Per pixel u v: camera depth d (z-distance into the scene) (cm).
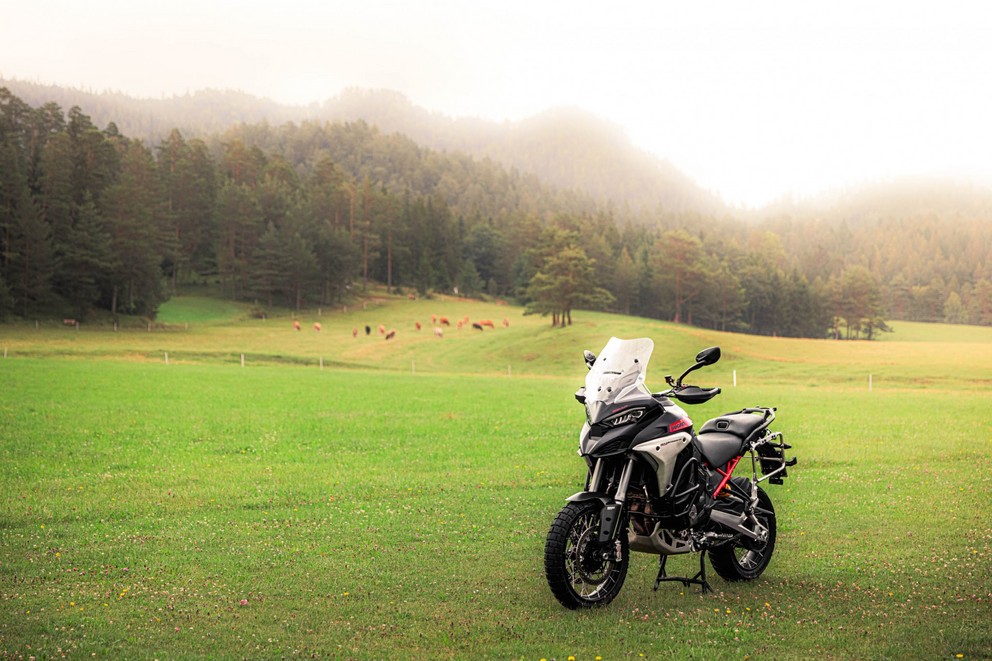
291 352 10131
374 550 875
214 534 962
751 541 762
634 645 573
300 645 572
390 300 19625
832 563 810
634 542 694
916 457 1630
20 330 11244
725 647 568
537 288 14262
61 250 13738
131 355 7712
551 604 675
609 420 672
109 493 1266
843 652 555
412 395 3462
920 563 805
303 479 1401
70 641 575
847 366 7075
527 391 3822
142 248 13675
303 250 17338
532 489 1290
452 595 702
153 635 593
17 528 1006
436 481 1366
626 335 9738
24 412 2428
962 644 565
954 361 7412
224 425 2233
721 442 767
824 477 1374
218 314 15738
